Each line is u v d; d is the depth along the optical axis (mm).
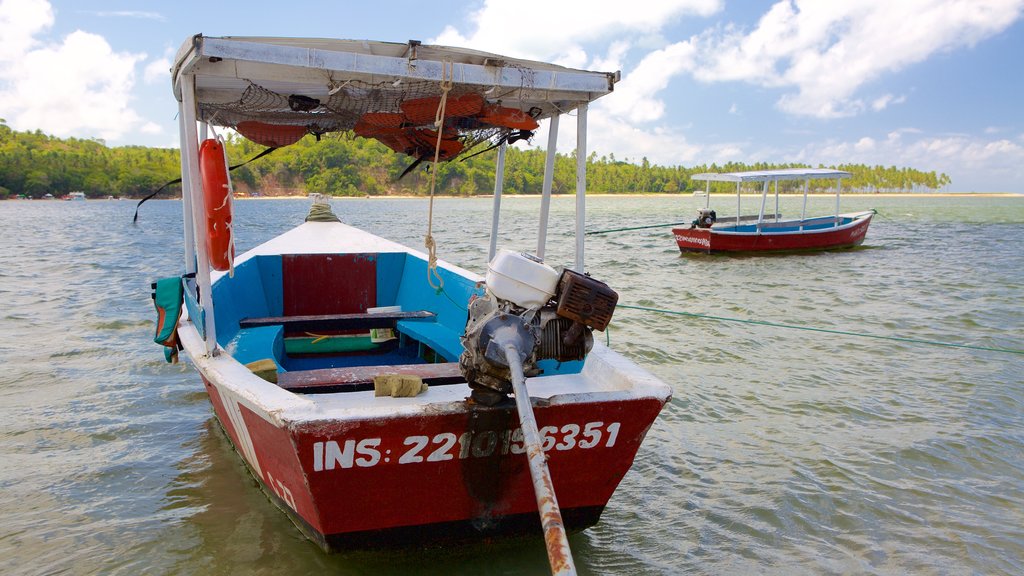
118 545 4145
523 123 4426
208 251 4156
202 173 4070
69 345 8656
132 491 4840
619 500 4867
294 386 4254
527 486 3736
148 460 5348
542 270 3426
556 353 3455
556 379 4145
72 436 5816
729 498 4895
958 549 4273
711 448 5711
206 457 5398
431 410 3328
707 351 8672
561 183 100375
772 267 17062
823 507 4773
